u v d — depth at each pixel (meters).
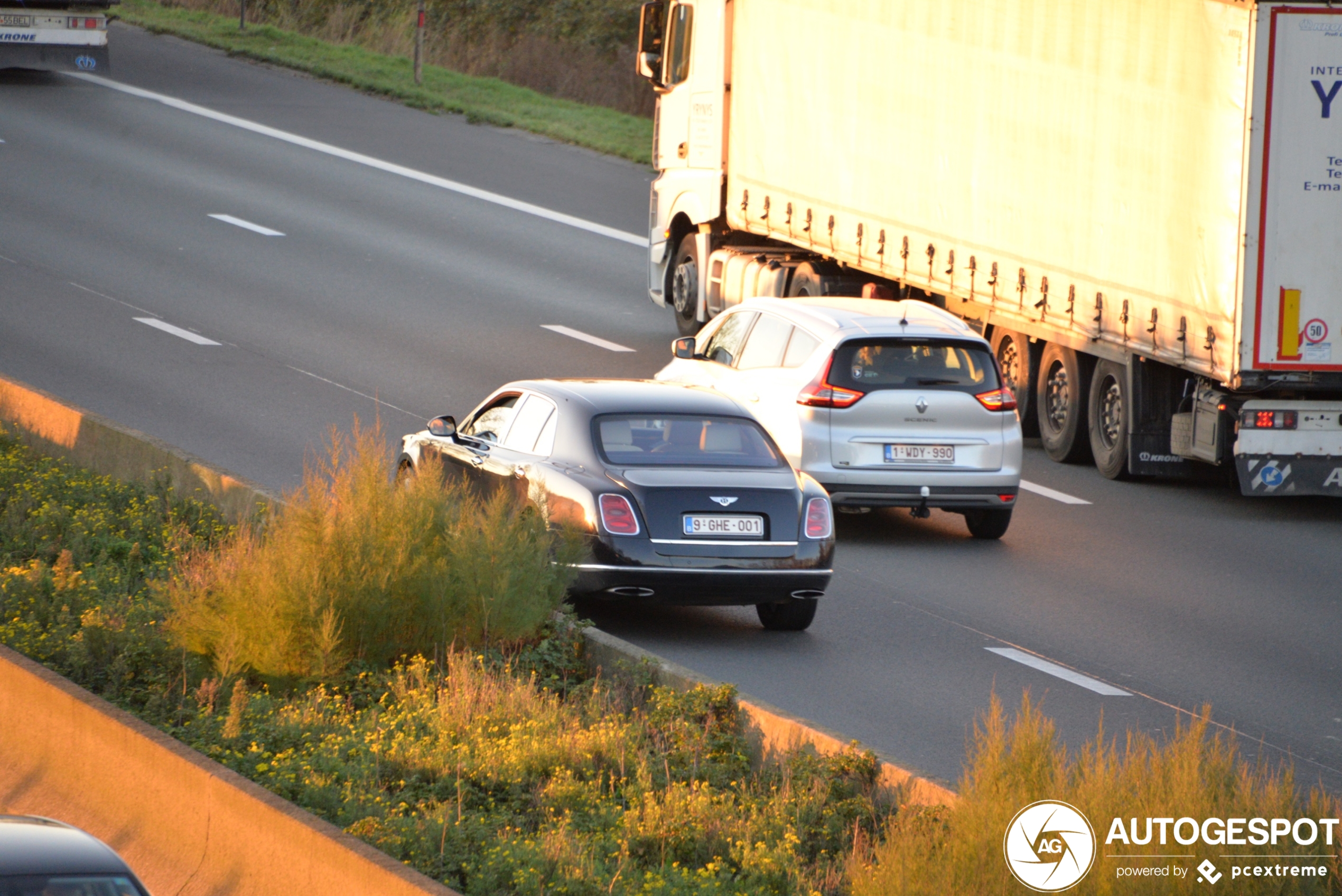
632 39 187.00
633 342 91.50
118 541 50.72
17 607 43.47
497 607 41.06
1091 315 67.81
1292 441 63.19
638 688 38.81
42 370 75.88
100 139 136.00
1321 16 60.19
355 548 40.84
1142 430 67.88
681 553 44.66
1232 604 52.91
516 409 50.00
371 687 39.62
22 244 102.75
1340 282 61.09
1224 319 61.50
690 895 28.50
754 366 62.34
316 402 74.06
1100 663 45.97
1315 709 42.84
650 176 143.12
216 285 97.38
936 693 42.41
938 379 58.78
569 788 32.78
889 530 62.03
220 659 39.03
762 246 92.81
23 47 151.88
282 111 154.88
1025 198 70.88
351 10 195.62
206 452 64.44
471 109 160.38
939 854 26.28
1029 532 61.78
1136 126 65.06
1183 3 62.75
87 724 32.81
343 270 103.81
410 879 25.66
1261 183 60.56
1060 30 68.56
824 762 33.12
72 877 20.89
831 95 83.38
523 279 105.81
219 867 29.06
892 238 79.06
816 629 48.12
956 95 74.62
